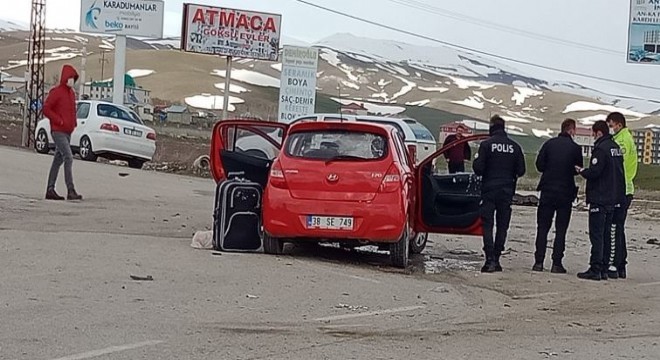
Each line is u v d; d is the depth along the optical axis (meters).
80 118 28.16
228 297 9.07
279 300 9.14
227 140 13.20
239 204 12.12
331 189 11.57
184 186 22.72
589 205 12.24
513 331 8.47
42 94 43.38
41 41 44.53
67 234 12.41
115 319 7.83
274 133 16.97
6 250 10.80
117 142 27.56
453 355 7.34
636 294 11.09
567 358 7.43
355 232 11.48
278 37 39.62
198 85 130.38
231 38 39.09
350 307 9.07
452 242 15.48
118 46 41.94
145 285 9.35
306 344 7.42
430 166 13.02
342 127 11.93
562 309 9.81
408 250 12.41
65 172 16.47
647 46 30.17
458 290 10.57
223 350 7.07
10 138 44.69
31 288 8.84
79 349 6.82
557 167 12.42
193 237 12.49
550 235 17.72
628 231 20.28
